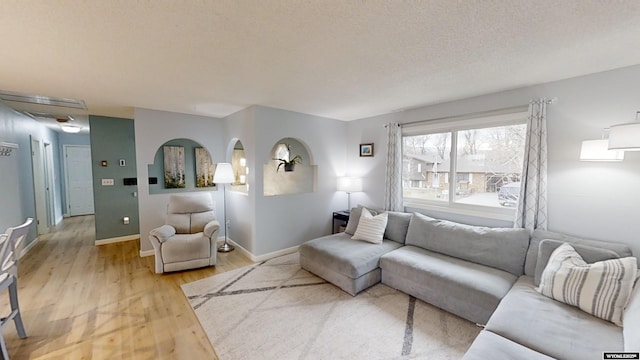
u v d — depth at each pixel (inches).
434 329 86.7
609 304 64.8
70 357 73.8
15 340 80.2
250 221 149.6
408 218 134.7
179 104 141.8
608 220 90.4
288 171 191.3
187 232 148.6
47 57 79.4
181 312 96.3
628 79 86.0
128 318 92.4
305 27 63.1
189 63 85.0
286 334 84.4
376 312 96.4
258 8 55.1
